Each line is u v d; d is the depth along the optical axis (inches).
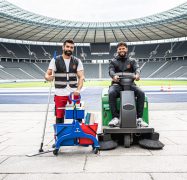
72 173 127.3
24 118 323.0
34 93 805.2
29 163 144.7
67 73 183.9
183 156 153.9
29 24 1973.4
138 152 164.6
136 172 127.3
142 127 181.5
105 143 173.0
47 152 167.5
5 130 243.8
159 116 325.1
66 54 181.8
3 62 2411.4
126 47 201.2
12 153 165.6
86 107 431.8
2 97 663.8
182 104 462.6
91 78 2524.6
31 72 2448.3
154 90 863.1
